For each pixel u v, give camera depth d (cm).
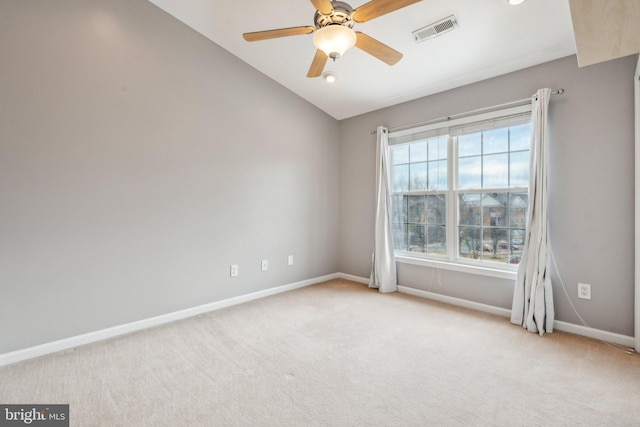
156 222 276
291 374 196
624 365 204
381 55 213
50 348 224
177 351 227
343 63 315
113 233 253
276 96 368
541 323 254
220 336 252
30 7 216
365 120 416
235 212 332
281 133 375
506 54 268
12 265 212
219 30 297
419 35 261
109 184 250
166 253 282
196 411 161
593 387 180
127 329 259
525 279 270
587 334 248
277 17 274
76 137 235
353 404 167
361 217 421
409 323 279
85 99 238
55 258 227
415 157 370
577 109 252
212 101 312
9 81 209
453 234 335
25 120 214
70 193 233
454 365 206
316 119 416
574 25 153
